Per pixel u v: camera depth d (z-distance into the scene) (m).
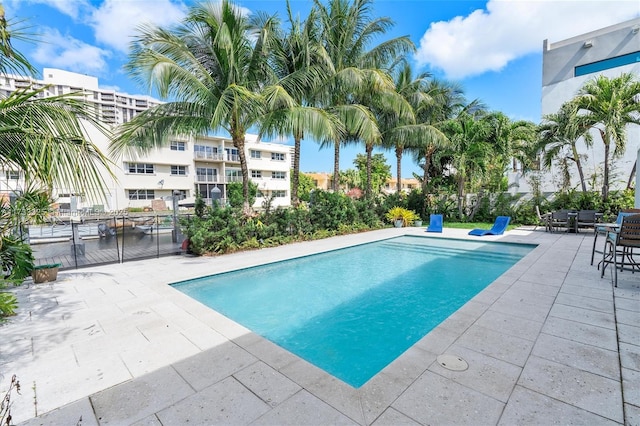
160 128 7.58
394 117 13.98
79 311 3.82
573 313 3.36
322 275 6.43
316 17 9.95
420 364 2.40
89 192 3.30
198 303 4.11
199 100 7.15
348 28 10.64
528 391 2.05
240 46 7.68
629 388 2.06
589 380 2.15
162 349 2.81
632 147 13.11
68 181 3.12
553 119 11.63
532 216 13.52
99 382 2.29
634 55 13.38
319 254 8.16
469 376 2.23
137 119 7.29
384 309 4.52
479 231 10.80
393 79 13.37
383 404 1.96
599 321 3.13
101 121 3.64
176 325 3.37
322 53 9.02
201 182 29.64
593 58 14.40
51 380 2.33
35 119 3.10
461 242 9.86
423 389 2.10
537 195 13.85
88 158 3.28
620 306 3.54
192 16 7.28
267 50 8.39
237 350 2.77
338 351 3.32
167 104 7.60
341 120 9.86
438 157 15.20
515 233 10.84
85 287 4.91
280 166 36.69
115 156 7.33
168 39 7.03
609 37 13.97
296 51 9.39
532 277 4.88
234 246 8.13
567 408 1.88
